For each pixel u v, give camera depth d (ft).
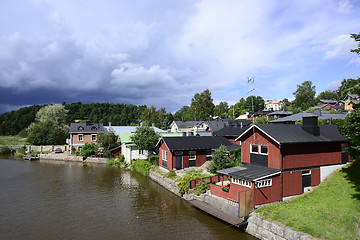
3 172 121.08
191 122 265.13
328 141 63.31
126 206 68.13
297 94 286.66
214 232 50.65
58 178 106.11
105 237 49.24
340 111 151.74
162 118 329.72
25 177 108.58
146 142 125.59
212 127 173.58
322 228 41.06
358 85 45.44
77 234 50.72
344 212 45.93
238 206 54.24
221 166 75.20
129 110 469.57
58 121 240.53
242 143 71.77
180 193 74.84
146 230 52.26
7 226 54.85
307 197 56.18
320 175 64.08
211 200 61.72
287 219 45.55
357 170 64.18
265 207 52.37
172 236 49.26
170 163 95.55
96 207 67.46
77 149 184.55
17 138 304.91
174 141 100.58
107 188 88.17
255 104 336.08
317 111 129.08
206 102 318.45
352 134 46.34
